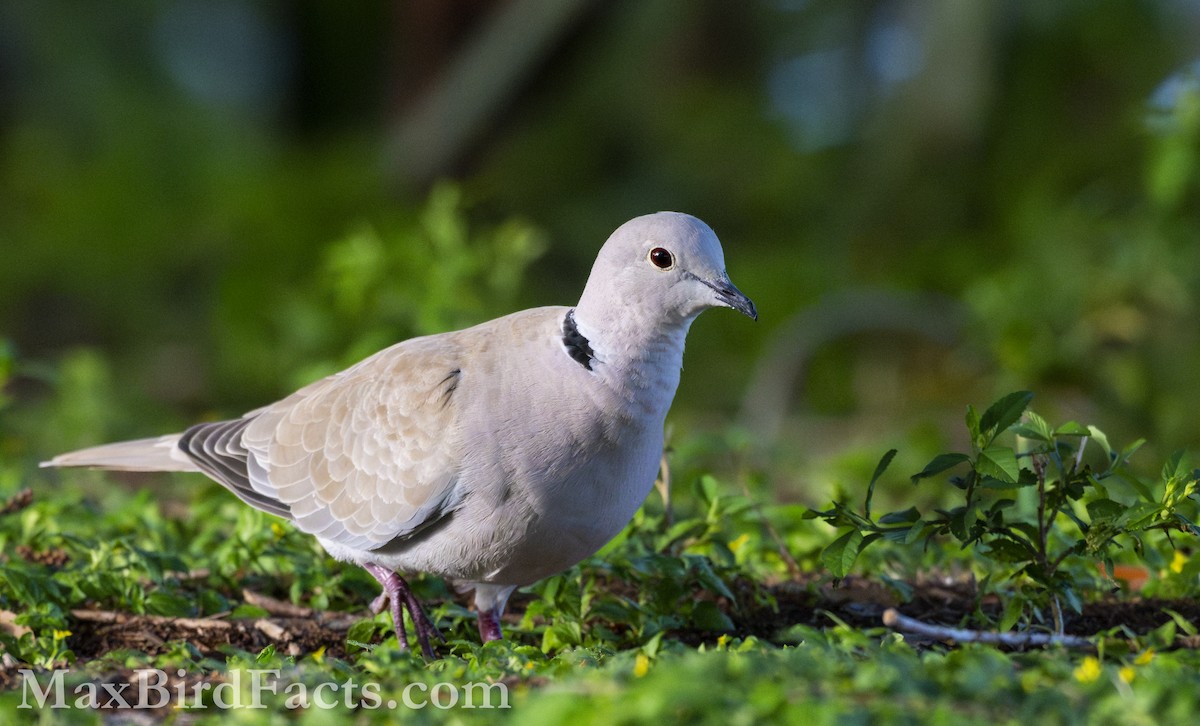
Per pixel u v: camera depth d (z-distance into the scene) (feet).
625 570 26.14
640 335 23.36
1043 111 76.59
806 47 95.81
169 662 21.74
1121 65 78.18
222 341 71.77
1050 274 52.16
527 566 24.27
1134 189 63.98
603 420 23.21
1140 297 49.93
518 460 23.25
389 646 22.61
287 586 28.02
